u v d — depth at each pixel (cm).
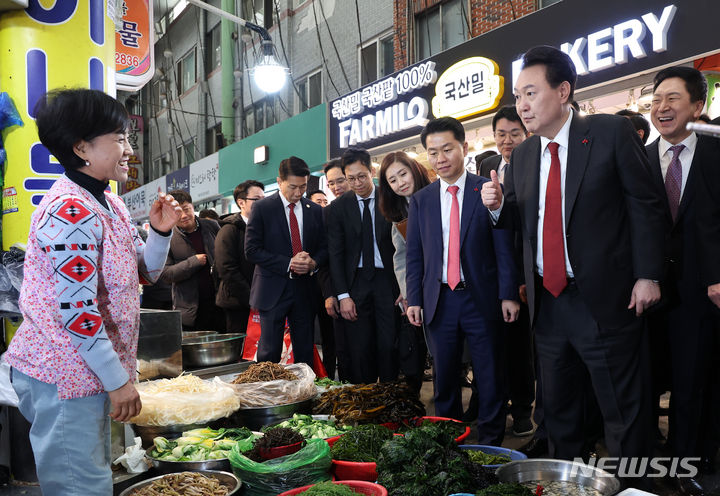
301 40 1234
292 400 289
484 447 233
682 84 247
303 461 208
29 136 256
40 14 257
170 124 1794
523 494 173
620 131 204
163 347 296
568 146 210
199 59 1617
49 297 158
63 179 167
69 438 160
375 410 268
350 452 229
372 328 359
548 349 221
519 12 768
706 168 237
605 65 554
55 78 259
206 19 1589
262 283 373
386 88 809
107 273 167
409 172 322
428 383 478
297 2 1245
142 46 433
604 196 204
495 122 349
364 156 357
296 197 377
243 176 1188
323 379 354
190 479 208
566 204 208
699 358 250
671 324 255
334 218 365
